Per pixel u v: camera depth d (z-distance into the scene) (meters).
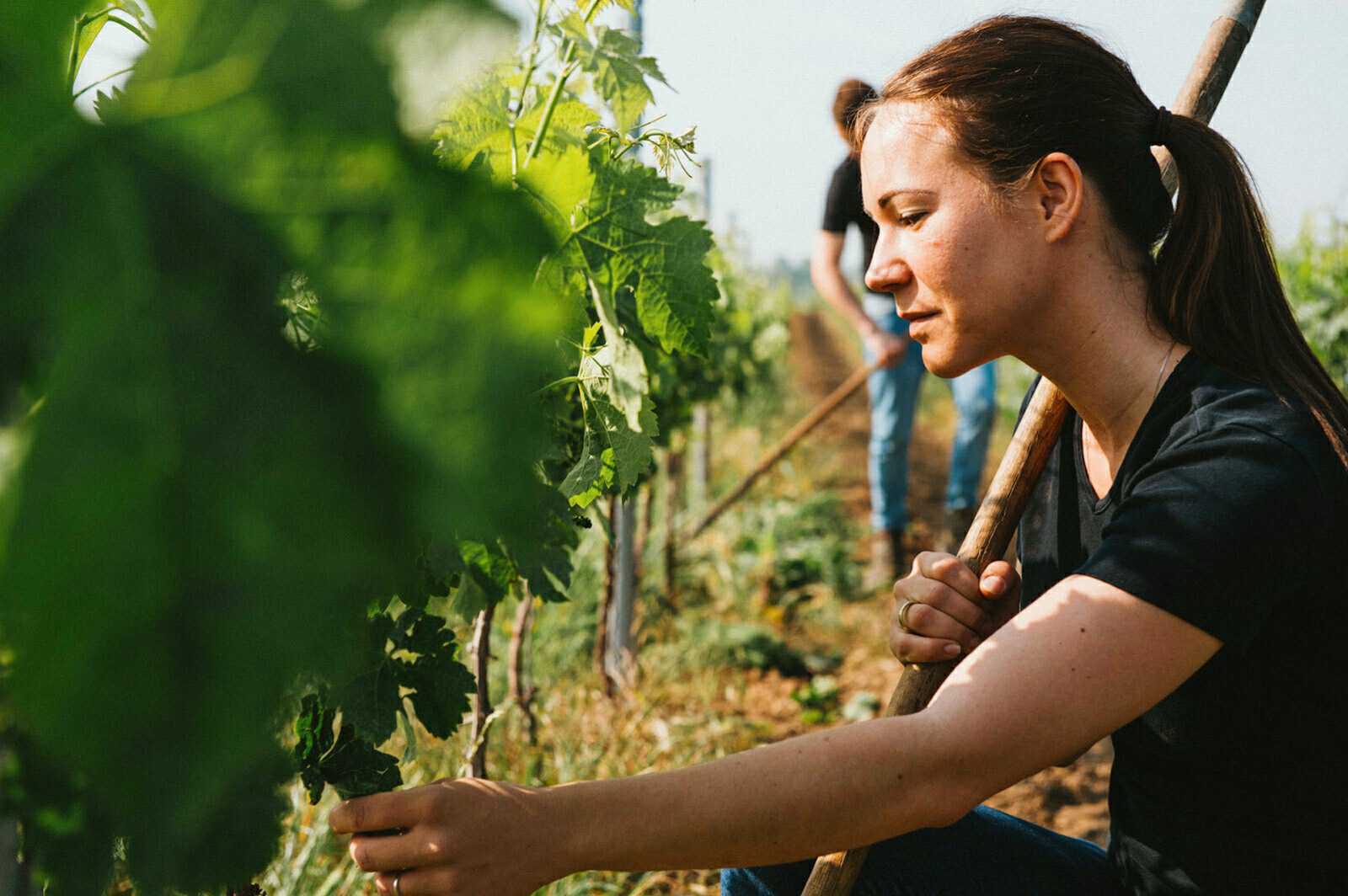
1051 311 1.17
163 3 0.37
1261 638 1.07
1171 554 0.99
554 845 0.94
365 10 0.35
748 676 4.09
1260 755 1.12
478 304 0.37
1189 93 1.45
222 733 0.35
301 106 0.36
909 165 1.14
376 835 0.95
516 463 0.37
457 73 0.35
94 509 0.35
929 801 0.97
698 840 0.95
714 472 7.59
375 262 0.37
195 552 0.35
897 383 4.89
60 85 0.38
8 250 0.36
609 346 1.00
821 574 5.18
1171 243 1.18
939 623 1.32
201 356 0.36
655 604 4.44
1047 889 1.34
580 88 1.06
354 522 0.36
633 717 3.32
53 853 0.63
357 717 0.97
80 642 0.35
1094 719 0.98
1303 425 1.06
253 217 0.37
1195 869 1.18
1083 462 1.34
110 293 0.36
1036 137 1.11
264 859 0.61
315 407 0.37
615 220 1.03
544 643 3.75
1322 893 1.14
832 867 1.22
